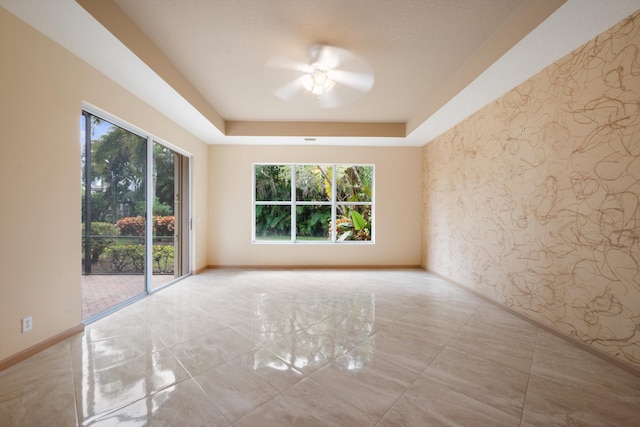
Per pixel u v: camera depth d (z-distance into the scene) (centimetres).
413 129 482
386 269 580
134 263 371
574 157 246
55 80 238
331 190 603
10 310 206
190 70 332
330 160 584
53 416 155
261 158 579
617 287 213
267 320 299
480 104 365
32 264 222
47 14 204
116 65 272
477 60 292
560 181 261
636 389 185
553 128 268
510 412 162
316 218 604
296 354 226
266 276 510
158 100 353
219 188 574
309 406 165
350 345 243
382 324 291
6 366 201
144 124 358
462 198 428
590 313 232
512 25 240
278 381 189
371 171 606
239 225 577
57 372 197
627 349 206
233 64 318
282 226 599
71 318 256
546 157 276
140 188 375
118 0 224
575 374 202
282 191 601
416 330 276
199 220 535
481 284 379
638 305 200
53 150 238
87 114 291
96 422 151
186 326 281
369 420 154
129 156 352
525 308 302
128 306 341
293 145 581
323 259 584
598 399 175
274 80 356
